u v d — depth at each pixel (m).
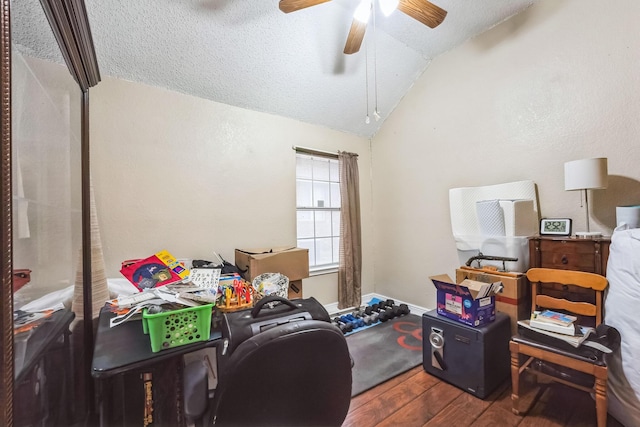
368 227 3.71
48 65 1.03
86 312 1.48
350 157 3.44
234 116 2.71
